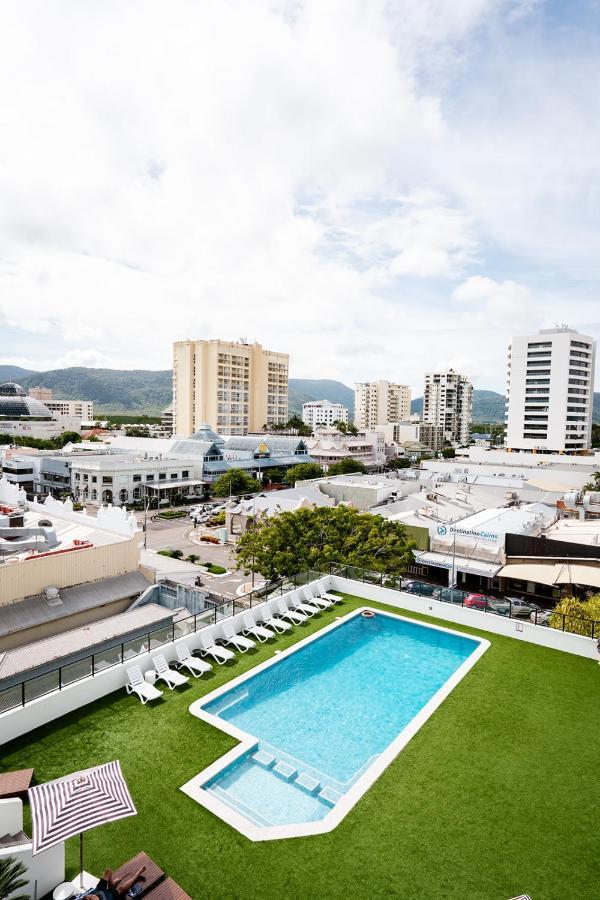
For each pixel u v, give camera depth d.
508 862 13.20
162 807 14.84
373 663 26.11
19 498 47.38
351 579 34.69
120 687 21.41
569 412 145.00
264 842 13.70
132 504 93.00
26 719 18.17
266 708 22.02
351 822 14.54
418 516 54.34
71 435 167.75
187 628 24.97
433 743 18.34
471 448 136.75
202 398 165.62
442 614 30.42
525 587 45.75
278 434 179.50
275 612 30.06
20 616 28.33
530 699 21.36
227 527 70.12
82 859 11.77
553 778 16.53
